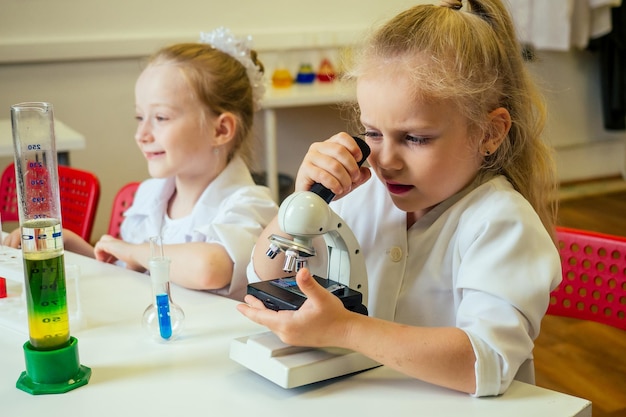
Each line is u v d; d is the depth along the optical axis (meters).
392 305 1.12
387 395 0.84
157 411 0.81
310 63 3.85
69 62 3.34
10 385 0.87
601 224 3.71
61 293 0.86
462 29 1.02
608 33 3.96
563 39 3.66
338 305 0.86
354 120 1.23
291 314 0.86
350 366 0.88
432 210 1.11
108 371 0.91
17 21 3.22
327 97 3.22
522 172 1.13
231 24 3.65
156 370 0.91
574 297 1.24
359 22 3.94
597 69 4.31
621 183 4.45
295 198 0.87
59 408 0.81
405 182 1.01
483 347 0.85
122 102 3.49
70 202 1.94
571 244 1.23
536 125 1.15
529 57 1.28
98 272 1.33
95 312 1.12
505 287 0.91
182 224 1.59
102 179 3.53
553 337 2.50
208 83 1.59
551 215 1.23
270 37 3.71
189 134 1.57
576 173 4.47
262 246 1.17
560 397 0.84
